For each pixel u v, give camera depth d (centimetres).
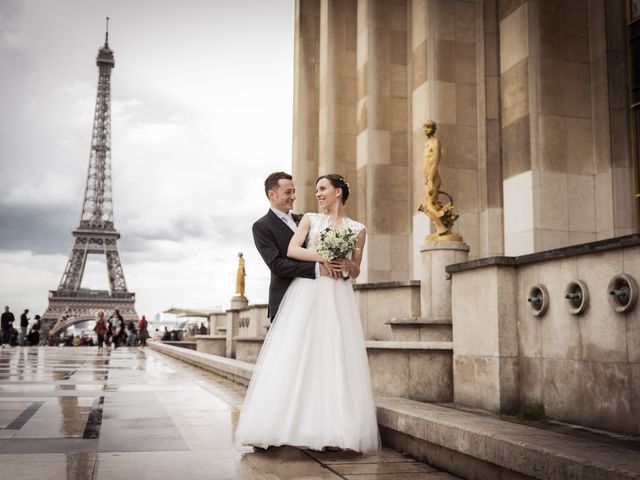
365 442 617
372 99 2498
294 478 524
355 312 659
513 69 1848
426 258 1435
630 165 1730
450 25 2167
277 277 670
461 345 980
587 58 1820
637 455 426
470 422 570
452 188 2097
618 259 717
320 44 3022
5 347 4416
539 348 847
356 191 2788
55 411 890
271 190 684
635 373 691
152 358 2727
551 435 504
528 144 1767
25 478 505
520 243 1781
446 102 2134
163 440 679
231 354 3178
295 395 614
